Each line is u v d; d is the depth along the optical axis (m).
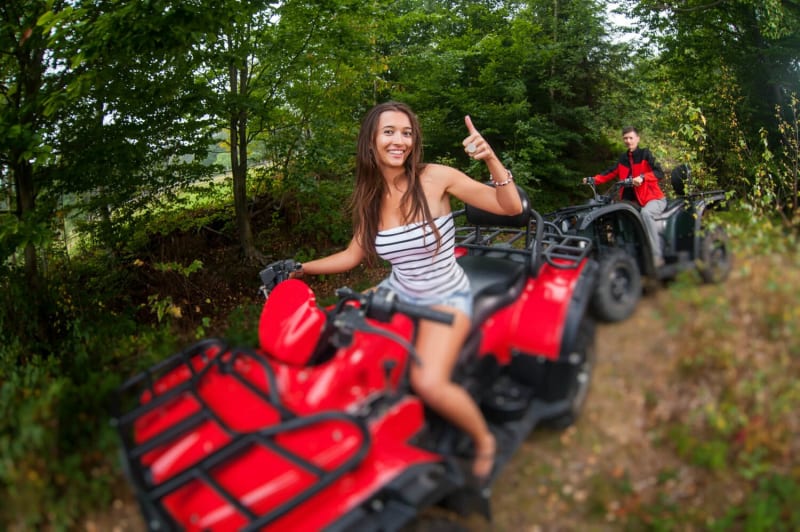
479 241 2.91
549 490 1.97
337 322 2.04
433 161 9.55
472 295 2.19
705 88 8.33
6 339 3.92
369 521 1.47
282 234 7.12
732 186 5.55
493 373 2.18
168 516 1.56
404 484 1.53
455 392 1.89
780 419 1.85
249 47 5.52
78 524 1.96
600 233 3.29
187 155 5.82
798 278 2.05
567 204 9.73
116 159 4.70
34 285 4.25
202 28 3.76
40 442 2.10
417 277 2.38
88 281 5.02
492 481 1.89
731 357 1.97
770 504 1.72
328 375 1.90
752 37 8.08
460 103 9.40
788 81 7.68
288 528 1.48
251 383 1.97
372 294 2.15
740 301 2.08
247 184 7.34
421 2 10.21
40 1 3.78
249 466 1.65
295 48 5.74
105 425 2.21
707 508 1.79
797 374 1.89
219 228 6.99
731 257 2.37
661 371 2.09
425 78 9.12
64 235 4.98
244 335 3.21
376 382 1.89
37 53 4.07
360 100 7.40
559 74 10.38
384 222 2.48
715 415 1.91
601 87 10.62
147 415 1.97
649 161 4.94
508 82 9.41
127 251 5.66
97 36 3.68
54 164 4.49
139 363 2.97
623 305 2.35
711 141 6.29
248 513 1.48
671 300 2.25
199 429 1.82
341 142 6.87
